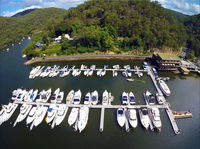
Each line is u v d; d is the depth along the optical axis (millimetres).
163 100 64062
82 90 72312
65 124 53781
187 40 139375
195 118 55688
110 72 88812
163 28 130500
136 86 74875
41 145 47188
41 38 146500
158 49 120312
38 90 74062
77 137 49188
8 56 126125
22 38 195125
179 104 63156
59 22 173750
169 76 84625
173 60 87000
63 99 65750
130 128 51312
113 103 62469
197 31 150375
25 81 83250
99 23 149000
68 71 89812
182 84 78000
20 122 55531
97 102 62469
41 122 54750
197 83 79000
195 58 105938
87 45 121500
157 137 48688
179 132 49469
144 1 159250
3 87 78125
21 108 58219
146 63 96875
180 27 145375
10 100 67750
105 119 54875
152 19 140250
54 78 84625
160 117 55594
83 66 95125
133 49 118625
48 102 64062
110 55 110938
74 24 152000
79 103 62688
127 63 100250
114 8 156875
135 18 140500
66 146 46531
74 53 117938
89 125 52906
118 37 135750
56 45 132750
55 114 56750
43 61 108750
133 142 47188
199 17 170750
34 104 62875
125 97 63906
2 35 176500
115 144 46688
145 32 122500
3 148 46969
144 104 61469
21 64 107812
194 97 67688
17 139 49438
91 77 84125
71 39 131250
